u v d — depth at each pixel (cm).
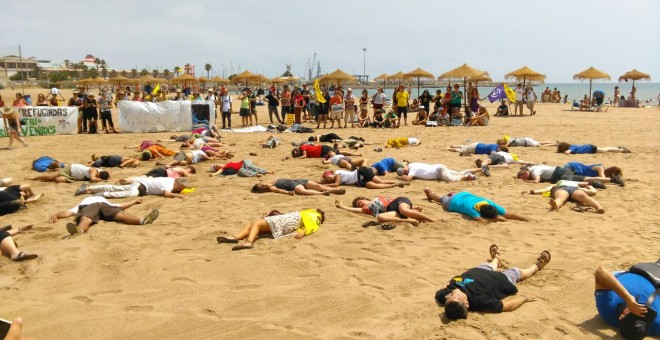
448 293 476
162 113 2041
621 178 998
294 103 2238
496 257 571
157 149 1355
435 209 820
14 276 555
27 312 470
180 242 662
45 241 666
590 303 485
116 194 907
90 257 609
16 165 1245
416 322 448
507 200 880
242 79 3403
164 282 537
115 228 720
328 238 677
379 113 2150
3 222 764
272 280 543
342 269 571
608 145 1576
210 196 920
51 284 533
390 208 771
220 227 726
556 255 614
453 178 1040
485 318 452
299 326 446
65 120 1950
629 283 424
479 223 742
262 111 3278
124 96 2244
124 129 2011
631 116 2670
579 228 722
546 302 487
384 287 523
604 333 428
